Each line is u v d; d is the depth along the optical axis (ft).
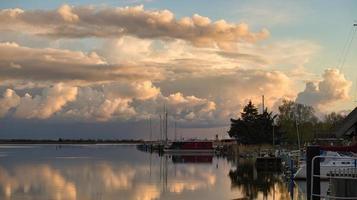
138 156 515.09
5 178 223.30
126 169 286.66
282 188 179.93
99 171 269.85
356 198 68.95
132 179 219.00
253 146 443.32
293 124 467.52
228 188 181.68
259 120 470.39
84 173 255.29
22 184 196.44
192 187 185.16
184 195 161.27
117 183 200.34
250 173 254.06
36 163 355.77
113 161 388.57
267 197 154.71
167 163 357.00
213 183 200.44
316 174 70.69
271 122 471.21
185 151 583.58
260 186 188.03
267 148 407.64
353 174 72.69
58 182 204.74
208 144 586.04
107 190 175.32
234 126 485.56
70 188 182.19
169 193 166.61
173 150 585.22
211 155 540.93
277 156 286.66
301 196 155.33
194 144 584.40
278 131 465.06
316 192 70.23
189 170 277.23
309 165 71.51
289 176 209.15
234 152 471.62
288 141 466.29
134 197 157.07
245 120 477.77
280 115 485.56
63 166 315.78
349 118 88.69
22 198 155.12
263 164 278.87
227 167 304.09
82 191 172.76
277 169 276.21
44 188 181.98
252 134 463.01
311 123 469.98
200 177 229.25
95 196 159.43
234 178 223.92
